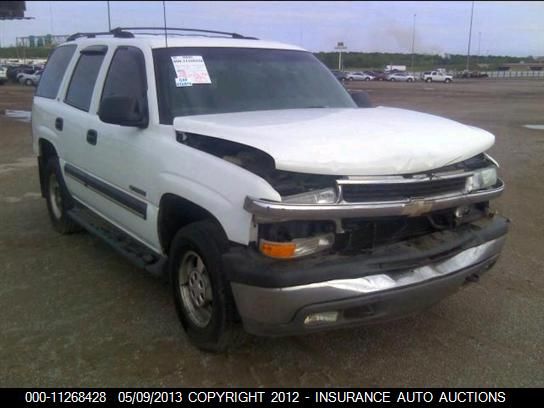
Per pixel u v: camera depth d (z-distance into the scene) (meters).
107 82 4.75
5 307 4.30
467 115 20.22
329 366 3.51
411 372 3.46
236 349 3.67
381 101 28.59
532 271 5.08
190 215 3.71
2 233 6.11
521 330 3.97
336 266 3.03
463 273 3.44
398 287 3.13
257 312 3.04
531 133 14.55
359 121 3.68
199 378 3.38
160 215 3.85
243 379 3.37
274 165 3.08
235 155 3.39
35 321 4.07
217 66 4.41
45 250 5.56
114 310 4.25
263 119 3.70
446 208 3.41
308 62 5.01
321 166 2.99
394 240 3.37
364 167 3.05
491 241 3.69
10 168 9.91
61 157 5.54
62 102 5.64
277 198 2.93
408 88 45.91
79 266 5.13
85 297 4.48
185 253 3.63
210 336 3.44
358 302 3.05
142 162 3.99
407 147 3.21
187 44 4.45
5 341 3.78
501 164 10.07
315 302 2.99
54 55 6.37
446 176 3.32
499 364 3.54
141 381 3.34
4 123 17.39
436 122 3.81
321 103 4.58
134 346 3.72
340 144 3.13
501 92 37.75
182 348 3.70
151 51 4.26
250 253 3.07
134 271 5.02
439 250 3.36
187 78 4.19
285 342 3.78
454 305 4.36
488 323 4.07
